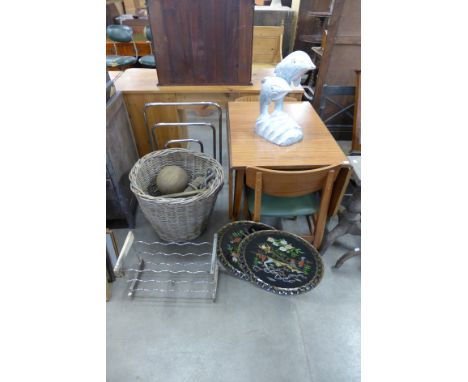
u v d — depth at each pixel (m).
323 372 1.09
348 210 1.34
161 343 1.16
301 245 1.16
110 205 1.58
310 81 2.95
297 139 1.27
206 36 1.67
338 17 2.09
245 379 1.06
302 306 1.30
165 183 1.50
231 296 1.34
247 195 1.34
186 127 2.36
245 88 1.83
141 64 2.99
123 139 1.66
